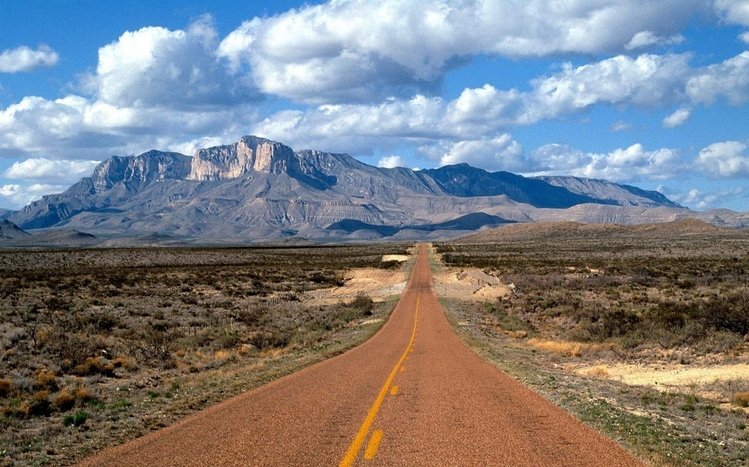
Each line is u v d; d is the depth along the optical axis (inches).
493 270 3745.1
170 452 403.5
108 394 698.8
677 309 1408.7
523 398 598.2
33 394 671.1
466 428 464.4
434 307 2178.9
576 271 3346.5
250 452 398.9
